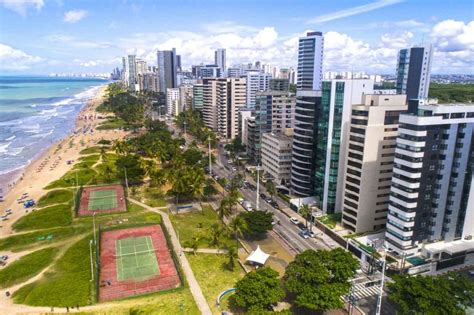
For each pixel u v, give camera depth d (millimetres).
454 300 82625
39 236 136000
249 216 135875
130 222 148750
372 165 131000
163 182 181875
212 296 100938
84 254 123062
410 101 132625
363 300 100688
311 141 163375
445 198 117938
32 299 98625
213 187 179875
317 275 91500
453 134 112562
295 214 159125
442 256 116500
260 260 114500
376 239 129625
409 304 85000
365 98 137625
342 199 151000
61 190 185250
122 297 100250
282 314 81250
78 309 94875
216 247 129250
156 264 117938
